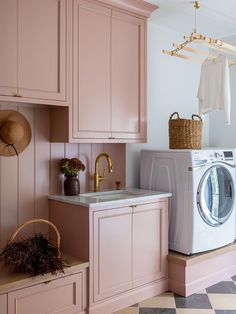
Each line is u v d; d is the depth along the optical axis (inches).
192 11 129.4
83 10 104.7
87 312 97.8
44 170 111.9
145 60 123.2
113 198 113.0
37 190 110.3
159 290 116.0
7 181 103.8
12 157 104.7
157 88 146.6
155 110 146.0
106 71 111.2
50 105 104.1
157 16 135.0
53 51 98.2
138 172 140.4
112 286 103.0
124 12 115.6
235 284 123.5
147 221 112.3
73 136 103.8
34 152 109.3
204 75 129.9
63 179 116.6
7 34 89.2
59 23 99.2
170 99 151.9
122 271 105.7
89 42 106.4
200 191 116.7
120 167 134.4
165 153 123.8
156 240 115.1
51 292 90.2
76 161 112.1
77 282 95.4
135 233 108.8
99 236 99.7
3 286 80.6
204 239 119.3
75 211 102.2
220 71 124.3
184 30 152.7
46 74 96.8
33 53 94.1
